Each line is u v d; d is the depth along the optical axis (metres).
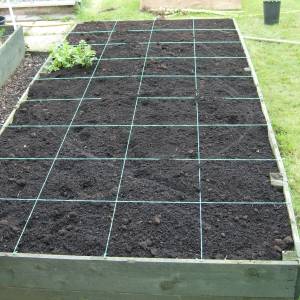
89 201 1.28
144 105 1.76
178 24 2.54
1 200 1.31
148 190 1.32
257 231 1.17
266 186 1.32
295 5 3.02
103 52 2.21
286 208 1.23
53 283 1.07
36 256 1.05
